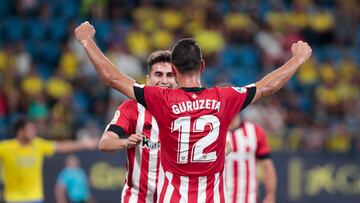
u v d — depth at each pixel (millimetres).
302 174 41969
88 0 35531
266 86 15742
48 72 49844
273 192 26250
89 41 15469
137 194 17875
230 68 52312
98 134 40594
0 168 37656
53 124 41188
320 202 42188
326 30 57719
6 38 52125
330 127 45656
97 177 39281
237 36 54125
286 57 53906
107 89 45719
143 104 15461
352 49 57406
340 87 52688
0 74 46125
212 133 15383
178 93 15438
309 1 60781
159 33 52031
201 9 54656
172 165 15484
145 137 17703
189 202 15414
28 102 43812
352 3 61469
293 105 48125
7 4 53406
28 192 32062
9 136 39344
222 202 15664
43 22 52531
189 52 15438
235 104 15570
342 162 42750
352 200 42812
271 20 57094
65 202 36375
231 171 26062
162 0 55469
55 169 38625
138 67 48938
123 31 50812
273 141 43094
